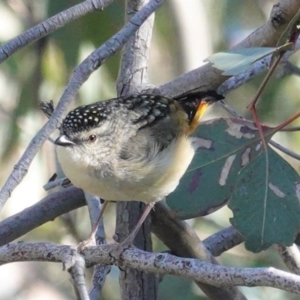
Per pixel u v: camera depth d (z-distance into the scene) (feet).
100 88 45.78
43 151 48.83
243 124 29.45
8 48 26.53
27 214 33.99
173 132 30.71
